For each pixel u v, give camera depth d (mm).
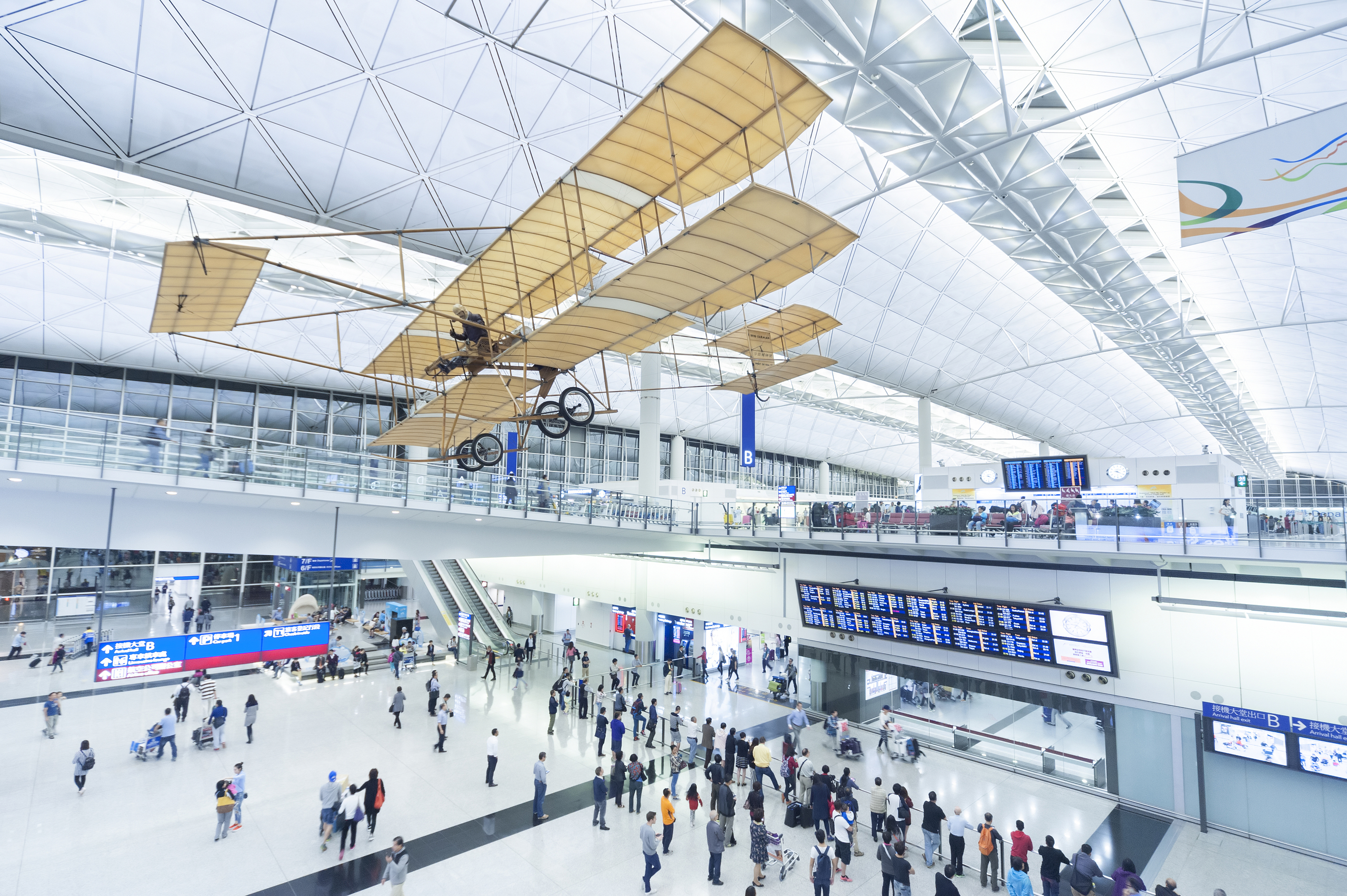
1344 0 11281
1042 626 17234
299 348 29906
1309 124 8203
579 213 9828
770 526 22875
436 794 14891
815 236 7586
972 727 19562
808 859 12656
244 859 11906
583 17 14008
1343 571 13125
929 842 12469
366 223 17094
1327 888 12312
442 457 13961
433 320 12391
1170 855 13578
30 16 11375
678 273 8344
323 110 14359
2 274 22281
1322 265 20250
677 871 11930
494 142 16188
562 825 13555
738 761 16312
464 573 33438
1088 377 39188
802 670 23625
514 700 22922
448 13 11469
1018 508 17203
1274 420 49188
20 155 16609
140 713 20016
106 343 27484
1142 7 12664
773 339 14750
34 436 13914
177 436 16156
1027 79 15445
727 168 8891
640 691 24906
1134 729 16141
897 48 12859
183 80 13039
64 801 13938
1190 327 29859
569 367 12406
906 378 34344
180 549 16516
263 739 18172
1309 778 13781
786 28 12602
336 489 17938
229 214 19859
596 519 23328
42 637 27734
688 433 48281
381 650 29344
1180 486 20375
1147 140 16469
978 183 17391
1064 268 21953
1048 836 11398
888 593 20219
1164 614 15844
